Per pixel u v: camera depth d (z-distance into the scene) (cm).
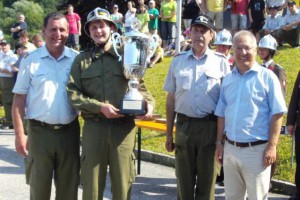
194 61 469
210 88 462
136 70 423
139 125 704
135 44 427
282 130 616
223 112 444
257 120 418
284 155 691
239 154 424
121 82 425
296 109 567
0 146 910
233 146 427
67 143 439
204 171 471
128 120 428
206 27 459
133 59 421
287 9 1240
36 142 436
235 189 439
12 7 5478
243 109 421
